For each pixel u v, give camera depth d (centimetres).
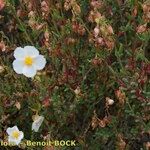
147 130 30
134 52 30
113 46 29
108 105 30
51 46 31
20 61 28
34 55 28
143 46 31
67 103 31
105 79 31
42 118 29
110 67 29
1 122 31
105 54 30
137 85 29
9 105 31
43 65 28
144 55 31
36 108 30
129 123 31
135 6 31
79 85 31
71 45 31
